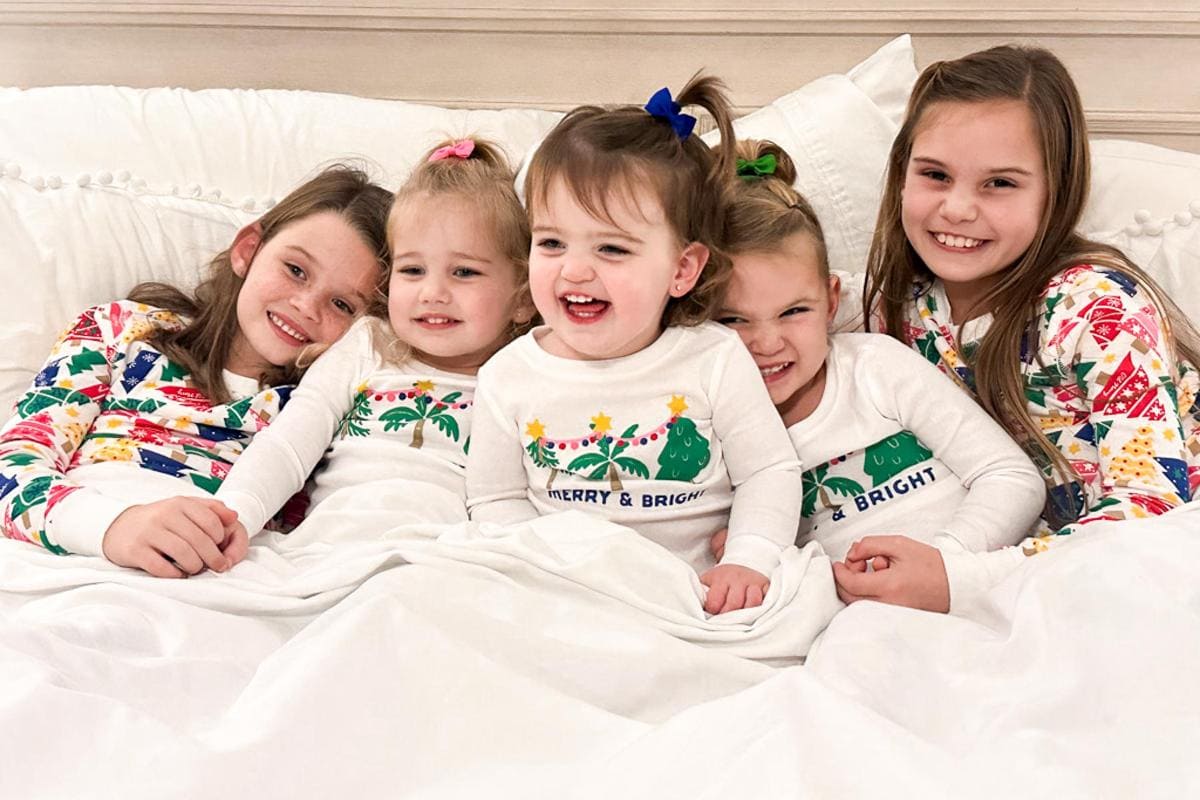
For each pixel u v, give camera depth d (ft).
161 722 2.52
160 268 4.93
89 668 2.90
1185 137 5.75
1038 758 2.42
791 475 3.89
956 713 2.78
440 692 2.68
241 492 3.91
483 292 4.16
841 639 3.15
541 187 3.65
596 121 3.68
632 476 3.87
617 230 3.58
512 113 5.46
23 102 5.16
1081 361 3.92
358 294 4.51
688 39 5.71
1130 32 5.54
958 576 3.51
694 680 3.10
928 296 4.43
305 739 2.47
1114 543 3.11
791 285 3.89
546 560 3.33
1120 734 2.53
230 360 4.62
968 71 4.07
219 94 5.36
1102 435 3.86
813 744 2.32
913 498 4.02
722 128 3.94
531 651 3.05
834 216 5.07
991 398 4.16
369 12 5.70
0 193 4.84
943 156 4.01
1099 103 5.70
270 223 4.60
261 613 3.38
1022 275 4.13
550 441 3.91
